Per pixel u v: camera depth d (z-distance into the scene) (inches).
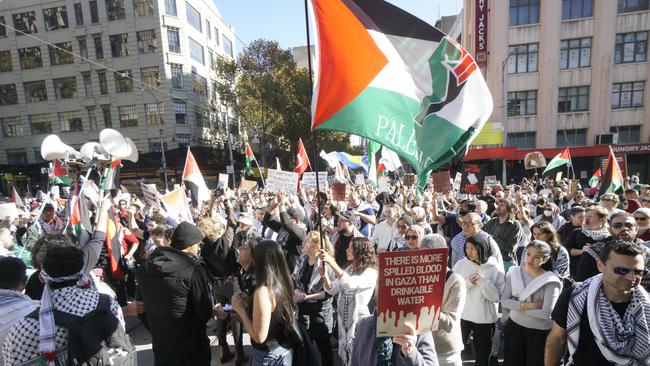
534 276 127.0
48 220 270.4
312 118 118.4
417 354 76.6
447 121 124.1
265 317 92.3
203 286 111.2
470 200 251.4
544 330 122.2
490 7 1072.2
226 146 1547.7
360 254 128.1
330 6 120.3
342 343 124.0
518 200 268.7
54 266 84.4
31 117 1504.7
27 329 83.3
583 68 1042.7
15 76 1487.5
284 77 1390.3
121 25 1375.5
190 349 109.7
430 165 123.3
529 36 1055.6
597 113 1039.0
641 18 1007.0
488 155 1037.8
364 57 120.8
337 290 133.3
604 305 79.8
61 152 160.2
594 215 172.9
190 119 1454.2
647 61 1012.5
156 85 1385.3
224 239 171.2
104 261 192.4
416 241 153.6
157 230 170.6
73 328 81.8
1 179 1508.4
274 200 203.6
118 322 91.9
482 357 143.5
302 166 462.9
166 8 1371.8
